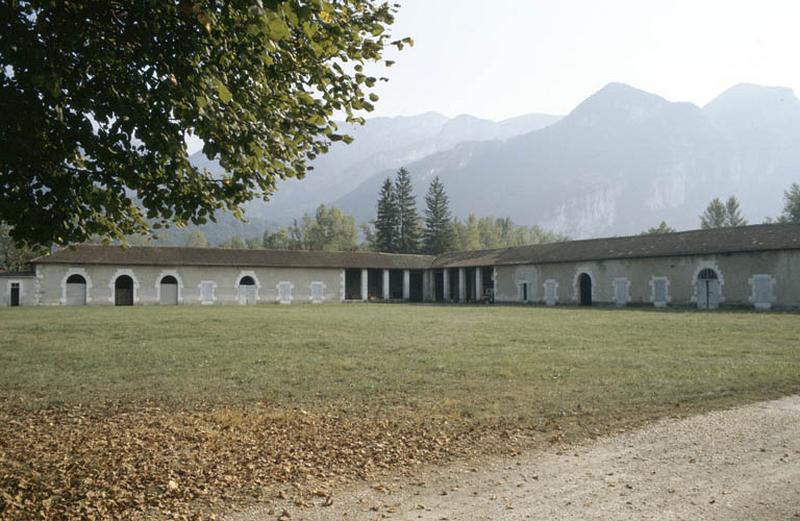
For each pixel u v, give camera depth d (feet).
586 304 133.08
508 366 36.40
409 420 23.48
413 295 182.60
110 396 28.63
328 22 16.48
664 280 115.34
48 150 15.99
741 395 27.53
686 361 37.83
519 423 22.86
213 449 19.53
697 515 13.99
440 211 245.04
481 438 20.83
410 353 42.86
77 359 40.14
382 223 245.86
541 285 139.74
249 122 16.71
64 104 15.34
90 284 130.21
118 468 17.49
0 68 14.80
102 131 16.16
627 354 41.52
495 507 14.64
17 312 94.73
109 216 20.35
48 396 28.71
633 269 120.67
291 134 18.83
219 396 28.53
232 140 16.51
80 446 20.02
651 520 13.74
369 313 95.20
